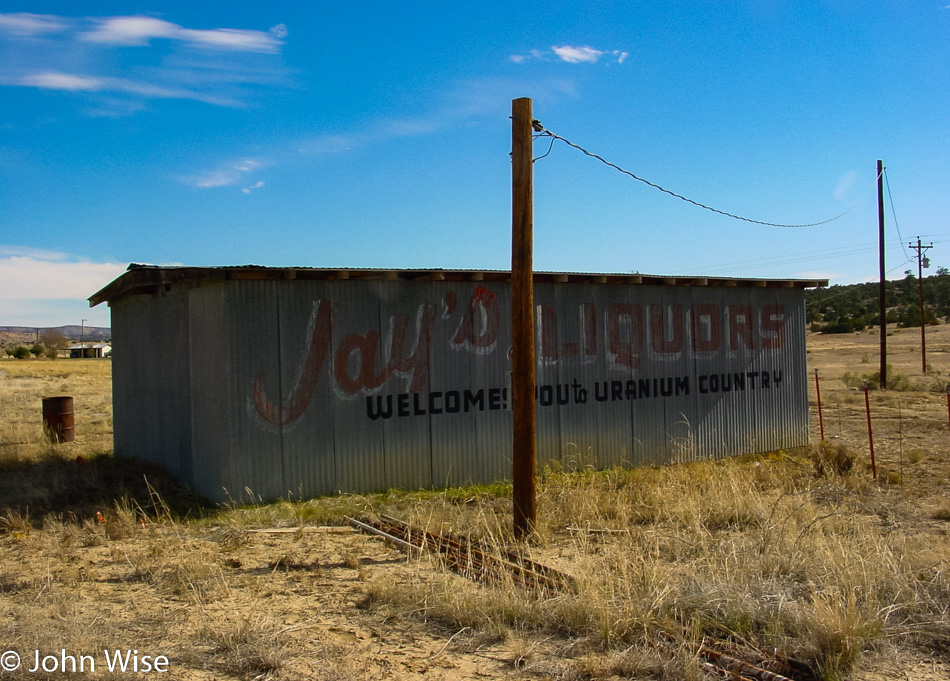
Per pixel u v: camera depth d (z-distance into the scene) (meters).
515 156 8.61
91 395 33.34
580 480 11.99
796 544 7.30
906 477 12.55
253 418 10.71
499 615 5.83
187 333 12.39
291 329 11.05
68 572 7.21
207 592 6.62
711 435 15.28
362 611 6.16
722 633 5.53
